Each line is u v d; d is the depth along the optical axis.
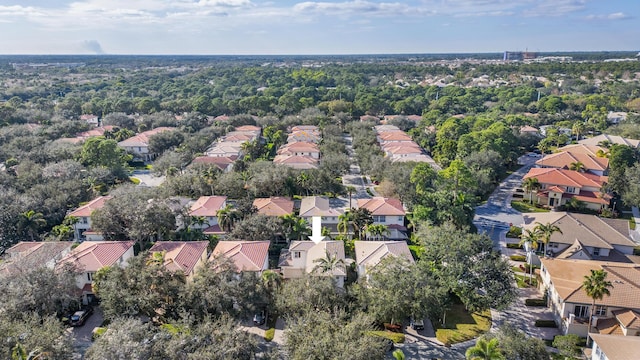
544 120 174.12
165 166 111.75
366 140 136.12
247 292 48.69
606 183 96.00
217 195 92.00
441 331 52.81
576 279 55.44
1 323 41.25
